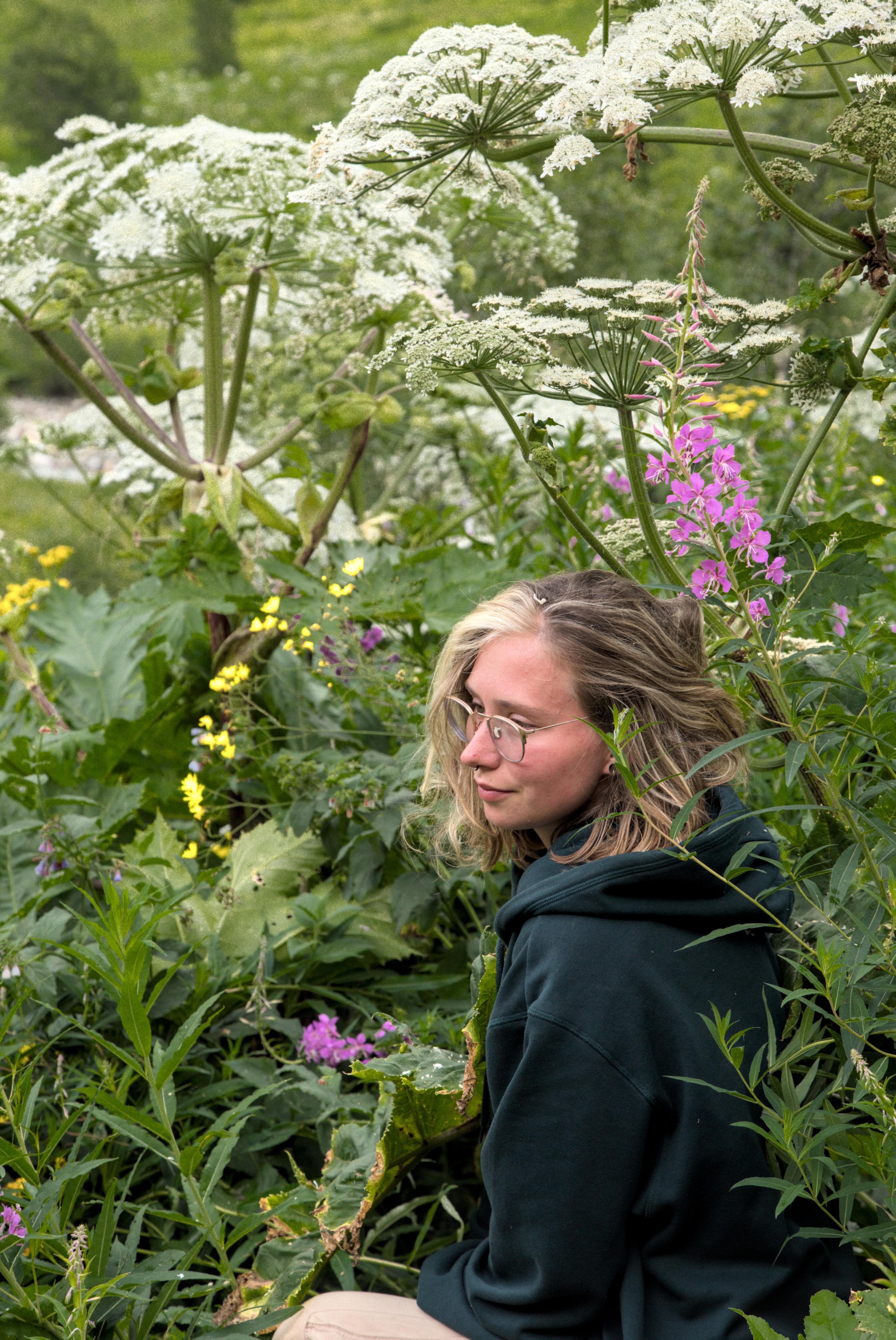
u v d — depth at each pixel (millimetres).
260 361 3641
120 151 2807
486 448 3754
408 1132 1588
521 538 3066
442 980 2160
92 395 2598
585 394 2650
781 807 1434
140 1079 1903
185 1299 1672
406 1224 1881
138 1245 1619
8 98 20516
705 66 1474
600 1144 1179
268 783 2463
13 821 2365
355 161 1721
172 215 2471
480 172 1840
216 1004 1957
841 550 1640
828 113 5430
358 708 2572
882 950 1238
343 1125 1738
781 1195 1236
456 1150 1949
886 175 1508
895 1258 1252
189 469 2672
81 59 20672
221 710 2678
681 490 1393
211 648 2750
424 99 1625
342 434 4691
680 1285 1199
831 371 1657
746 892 1327
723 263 5785
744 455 3428
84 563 5316
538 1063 1198
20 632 2846
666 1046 1204
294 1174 1810
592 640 1341
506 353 1571
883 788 1348
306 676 2639
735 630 1678
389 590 2617
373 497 4688
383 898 2291
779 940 1487
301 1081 1910
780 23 1478
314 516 2717
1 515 9812
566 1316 1207
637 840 1327
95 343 3131
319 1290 1656
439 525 3334
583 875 1253
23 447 3908
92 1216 1780
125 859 2262
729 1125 1201
